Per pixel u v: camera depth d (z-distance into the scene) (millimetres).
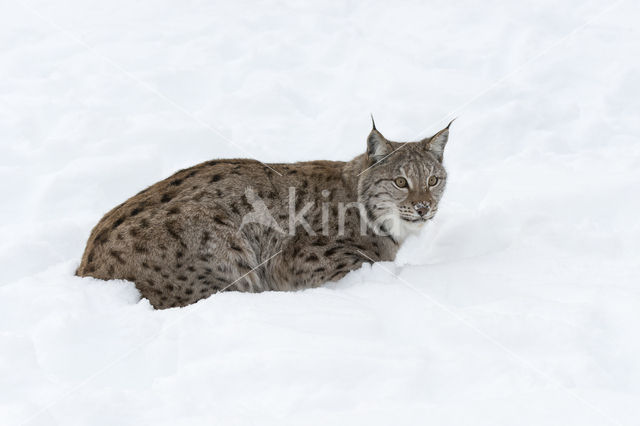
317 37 18203
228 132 14086
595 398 5672
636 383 6031
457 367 6195
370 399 5777
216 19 18812
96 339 6887
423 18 19219
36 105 14719
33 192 12039
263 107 15219
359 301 7672
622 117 14773
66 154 13062
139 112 14758
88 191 12016
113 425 5523
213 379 6039
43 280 8156
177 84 15945
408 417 5461
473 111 15133
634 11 19000
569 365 6164
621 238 9359
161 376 6320
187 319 7105
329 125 14781
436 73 16531
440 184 9391
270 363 6145
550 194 11125
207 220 8508
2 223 11266
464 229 10586
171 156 13398
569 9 19094
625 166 12484
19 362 6461
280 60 17172
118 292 7941
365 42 17797
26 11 19062
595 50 17125
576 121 14734
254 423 5383
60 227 10617
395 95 15633
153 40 17844
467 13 19172
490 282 8039
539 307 7219
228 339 6676
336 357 6207
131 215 8484
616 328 6855
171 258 8289
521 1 19469
